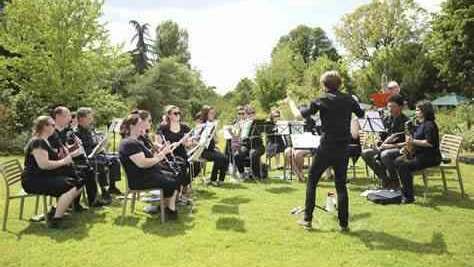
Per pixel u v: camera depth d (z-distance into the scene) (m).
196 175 7.48
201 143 6.60
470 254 4.32
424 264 4.07
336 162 4.94
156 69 31.84
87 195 6.22
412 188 6.29
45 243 4.71
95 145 6.73
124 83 30.47
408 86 35.78
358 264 4.08
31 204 6.40
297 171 8.22
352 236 4.86
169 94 31.69
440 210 5.86
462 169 9.18
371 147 7.93
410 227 5.14
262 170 8.51
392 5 37.28
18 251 4.47
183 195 6.64
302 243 4.65
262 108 29.34
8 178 5.23
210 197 6.87
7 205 5.18
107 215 5.80
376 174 7.43
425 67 35.50
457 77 24.20
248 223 5.39
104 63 17.94
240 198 6.77
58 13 16.48
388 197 6.26
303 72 37.03
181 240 4.77
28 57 16.38
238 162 8.47
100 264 4.13
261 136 8.56
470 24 22.47
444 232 4.96
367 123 7.20
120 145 5.38
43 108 15.66
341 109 4.86
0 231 5.11
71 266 4.09
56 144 5.52
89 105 17.78
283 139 9.12
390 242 4.66
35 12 16.56
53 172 5.25
